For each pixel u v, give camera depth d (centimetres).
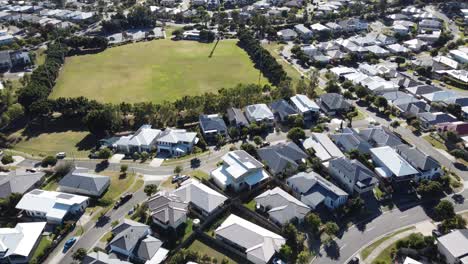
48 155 14300
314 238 10088
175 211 10525
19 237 10000
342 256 9562
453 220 10094
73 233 10481
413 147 13138
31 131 16175
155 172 13038
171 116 16038
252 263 9425
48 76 19538
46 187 12462
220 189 12012
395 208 11106
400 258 9456
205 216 10869
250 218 10962
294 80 19762
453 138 13975
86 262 8988
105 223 10800
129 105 16438
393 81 18950
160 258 9425
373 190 11788
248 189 11994
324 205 11169
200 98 16738
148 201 11106
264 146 14150
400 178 11888
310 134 14950
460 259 8931
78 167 13338
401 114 16162
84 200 11369
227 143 14625
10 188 11825
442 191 11662
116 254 9525
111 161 13762
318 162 12738
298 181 11638
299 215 10494
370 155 13062
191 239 10250
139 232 9912
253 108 16125
